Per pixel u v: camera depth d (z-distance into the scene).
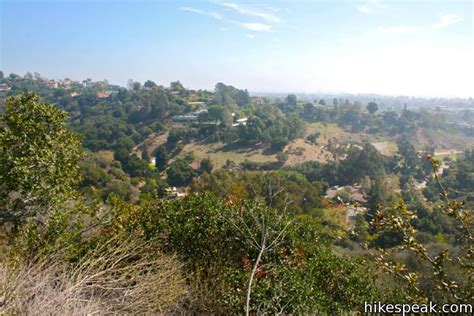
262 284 5.44
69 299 3.93
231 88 133.38
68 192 6.16
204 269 6.08
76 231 5.86
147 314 4.67
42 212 5.92
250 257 6.39
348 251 10.66
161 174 52.59
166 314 5.04
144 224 6.59
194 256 6.25
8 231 6.01
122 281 4.91
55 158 5.94
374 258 3.64
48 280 4.32
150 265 5.49
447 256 3.31
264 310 4.86
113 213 6.50
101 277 4.75
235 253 6.43
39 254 4.77
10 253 4.84
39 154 5.71
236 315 5.10
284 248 6.58
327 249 7.66
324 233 8.31
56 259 5.06
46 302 3.86
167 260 5.50
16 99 5.98
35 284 4.23
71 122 75.88
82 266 4.65
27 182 5.56
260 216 6.38
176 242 6.35
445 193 3.36
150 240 5.86
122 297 4.65
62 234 5.60
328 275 6.63
